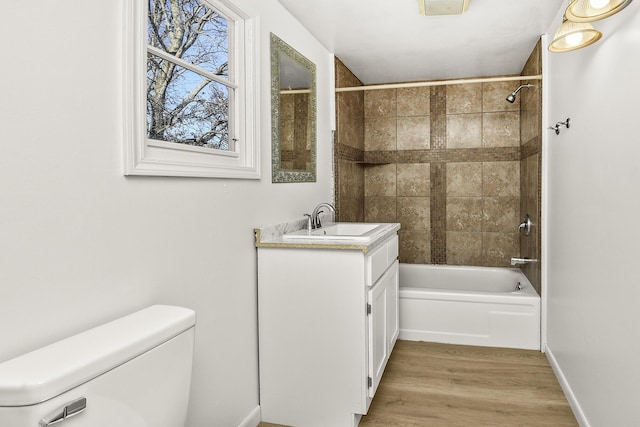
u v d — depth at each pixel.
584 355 2.16
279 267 2.25
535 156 3.37
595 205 1.97
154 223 1.55
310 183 3.09
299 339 2.24
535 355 3.15
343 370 2.19
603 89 1.86
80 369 1.01
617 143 1.70
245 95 2.20
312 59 3.12
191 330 1.41
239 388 2.13
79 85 1.25
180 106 1.78
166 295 1.62
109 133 1.35
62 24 1.19
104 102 1.33
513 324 3.30
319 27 2.94
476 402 2.49
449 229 4.44
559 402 2.48
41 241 1.14
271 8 2.45
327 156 3.48
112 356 1.09
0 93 1.04
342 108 3.74
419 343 3.43
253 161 2.21
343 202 3.83
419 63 3.80
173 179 1.65
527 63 3.69
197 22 1.89
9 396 0.91
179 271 1.69
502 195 4.28
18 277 1.09
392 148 4.55
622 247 1.64
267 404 2.31
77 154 1.24
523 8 2.61
